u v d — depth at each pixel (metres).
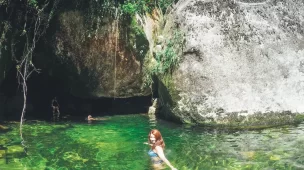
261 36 10.93
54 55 11.65
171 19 11.77
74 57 11.62
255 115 10.28
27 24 11.36
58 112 12.23
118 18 11.47
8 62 11.44
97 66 11.76
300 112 10.47
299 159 7.87
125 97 12.35
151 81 11.98
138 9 11.80
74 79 12.07
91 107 12.75
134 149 8.73
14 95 12.42
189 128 10.35
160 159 7.94
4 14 11.01
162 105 11.65
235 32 10.88
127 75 11.97
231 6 11.13
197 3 11.20
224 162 7.87
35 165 7.74
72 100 12.75
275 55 10.84
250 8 11.23
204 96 10.41
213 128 10.28
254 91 10.45
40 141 9.27
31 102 12.63
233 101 10.34
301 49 11.12
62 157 8.20
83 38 11.43
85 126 10.73
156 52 11.70
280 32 11.11
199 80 10.49
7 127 10.48
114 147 8.88
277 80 10.64
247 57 10.69
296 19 11.44
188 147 8.80
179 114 10.73
